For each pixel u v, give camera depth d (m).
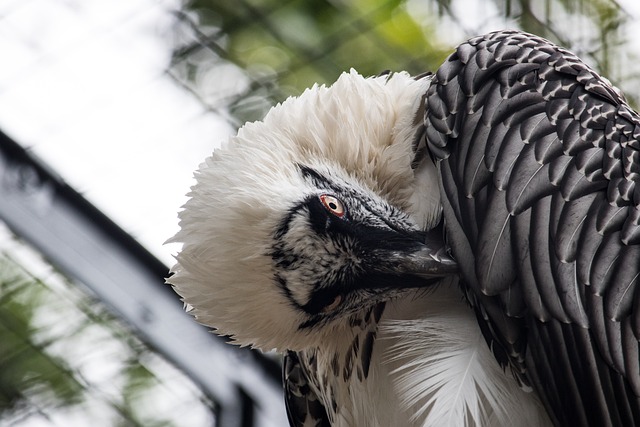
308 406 7.27
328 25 8.90
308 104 6.35
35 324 9.30
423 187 6.18
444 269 5.89
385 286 6.00
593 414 5.66
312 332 6.16
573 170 5.83
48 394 9.33
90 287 8.77
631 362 5.57
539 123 5.95
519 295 5.71
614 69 8.57
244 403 8.75
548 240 5.72
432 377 5.83
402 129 6.27
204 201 6.08
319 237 5.97
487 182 5.87
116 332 8.96
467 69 6.18
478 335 5.90
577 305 5.63
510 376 5.84
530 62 6.17
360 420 6.38
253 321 6.09
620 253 5.67
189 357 8.84
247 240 5.96
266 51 8.90
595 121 5.98
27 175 8.66
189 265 6.07
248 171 6.07
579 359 5.64
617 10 8.61
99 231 8.77
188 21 8.94
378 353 6.17
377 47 8.81
